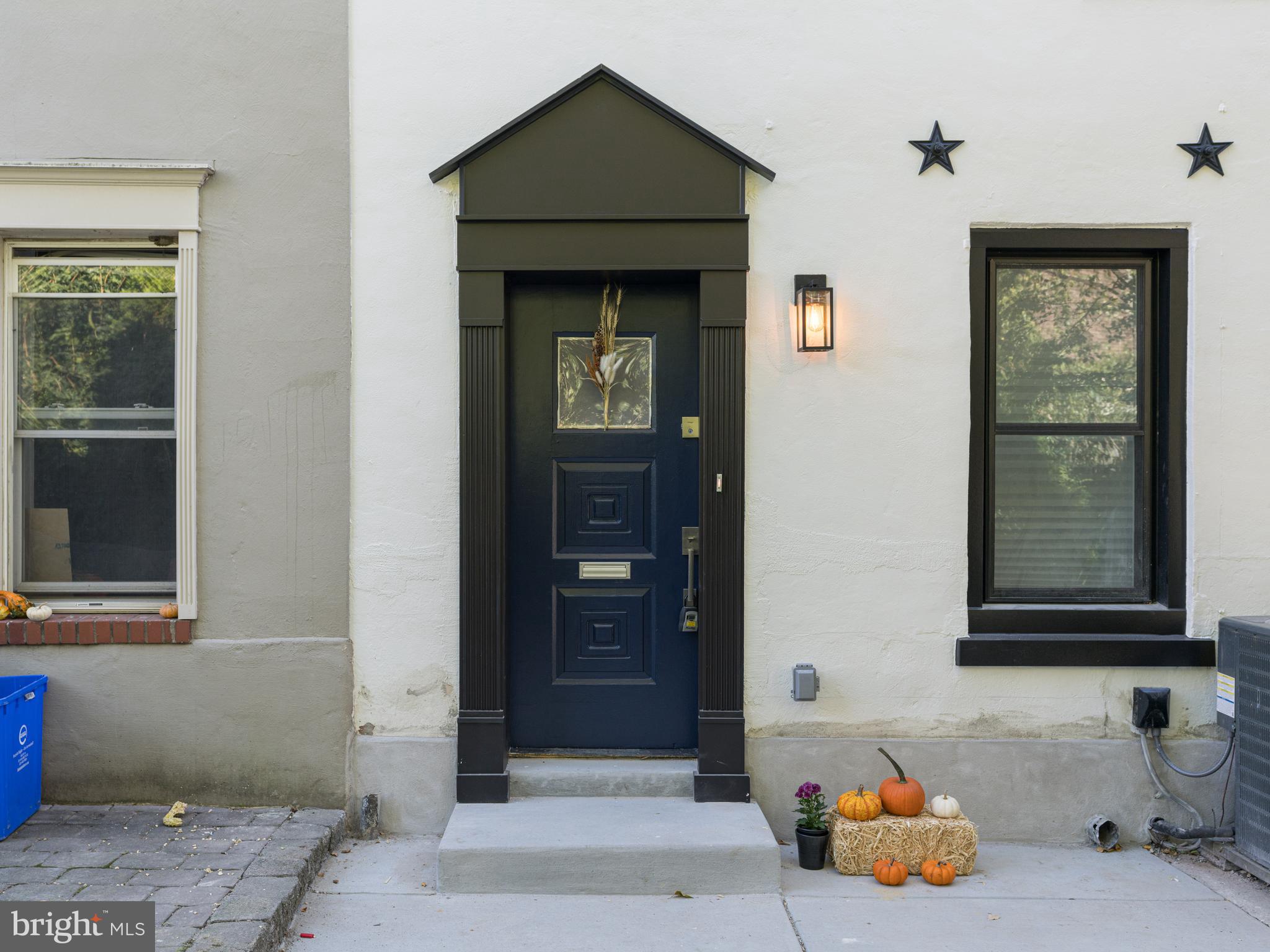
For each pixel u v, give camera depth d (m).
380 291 4.39
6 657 4.38
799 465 4.38
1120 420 4.52
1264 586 4.39
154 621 4.39
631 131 4.31
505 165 4.31
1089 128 4.37
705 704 4.32
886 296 4.39
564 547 4.54
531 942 3.44
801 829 4.13
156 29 4.39
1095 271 4.52
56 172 4.35
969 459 4.40
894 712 4.40
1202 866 4.15
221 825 4.17
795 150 4.37
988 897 3.83
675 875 3.83
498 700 4.29
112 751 4.39
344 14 4.39
